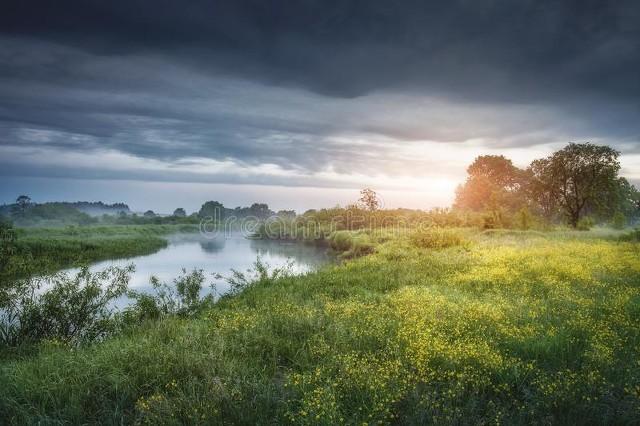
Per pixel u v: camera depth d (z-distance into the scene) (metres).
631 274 13.55
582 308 9.32
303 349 7.23
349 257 31.80
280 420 5.03
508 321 8.42
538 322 8.45
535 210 63.50
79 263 11.12
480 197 59.22
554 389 5.50
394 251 24.06
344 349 7.09
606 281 12.56
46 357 6.82
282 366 6.81
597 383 5.62
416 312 9.36
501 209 42.97
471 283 13.62
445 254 21.45
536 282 12.91
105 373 6.01
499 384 5.58
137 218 114.69
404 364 6.36
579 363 6.37
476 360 6.45
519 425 4.79
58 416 5.09
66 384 5.75
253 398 5.50
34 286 10.61
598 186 46.62
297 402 5.44
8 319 9.53
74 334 9.75
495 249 22.16
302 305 10.63
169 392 5.69
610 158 46.50
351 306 10.04
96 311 10.50
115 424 4.93
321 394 5.22
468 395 5.57
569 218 51.16
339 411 5.01
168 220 108.06
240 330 8.41
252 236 68.31
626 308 9.16
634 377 5.68
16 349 8.45
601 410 5.01
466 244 25.12
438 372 6.09
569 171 48.19
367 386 5.58
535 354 6.70
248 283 15.81
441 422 4.77
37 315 9.48
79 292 10.27
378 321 8.64
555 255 18.45
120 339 8.55
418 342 7.04
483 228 40.59
